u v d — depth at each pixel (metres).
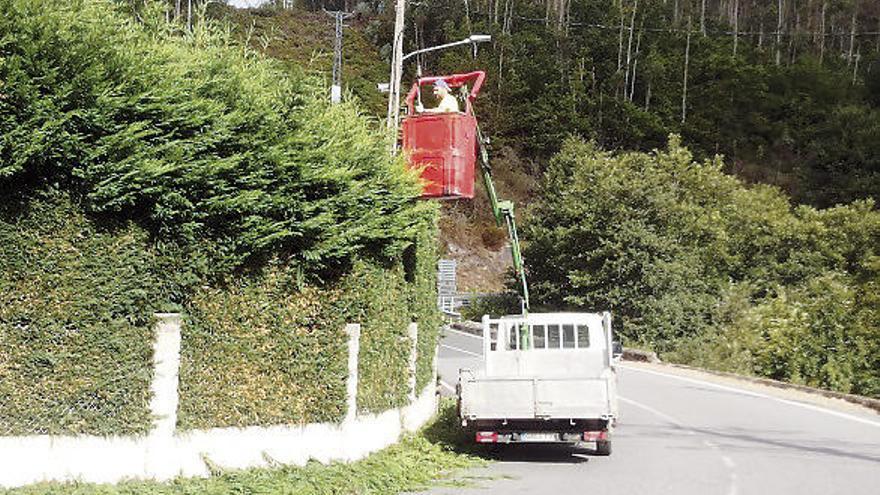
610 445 13.25
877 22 103.81
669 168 52.81
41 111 7.22
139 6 9.12
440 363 32.97
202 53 9.11
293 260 9.93
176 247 8.67
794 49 99.31
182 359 8.85
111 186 7.81
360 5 102.75
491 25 92.12
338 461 10.52
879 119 78.00
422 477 10.73
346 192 10.27
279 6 99.12
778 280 48.12
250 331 9.50
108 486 7.84
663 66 87.94
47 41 7.32
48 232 7.84
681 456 13.23
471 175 15.07
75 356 7.98
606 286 44.91
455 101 15.25
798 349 28.19
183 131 8.41
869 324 27.73
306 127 9.85
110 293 8.16
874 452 13.63
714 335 40.50
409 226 12.71
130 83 7.96
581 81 86.50
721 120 84.81
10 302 7.65
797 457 13.07
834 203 71.31
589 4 98.19
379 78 83.69
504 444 14.36
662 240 44.03
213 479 8.77
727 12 110.38
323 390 10.43
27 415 7.71
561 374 14.34
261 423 9.61
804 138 82.06
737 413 19.36
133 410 8.35
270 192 9.28
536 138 81.69
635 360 38.59
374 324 11.69
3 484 7.53
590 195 47.44
